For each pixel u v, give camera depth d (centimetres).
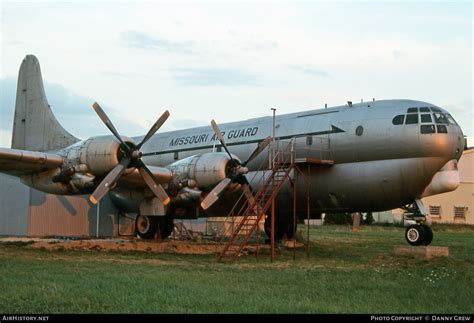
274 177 2203
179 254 2102
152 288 1244
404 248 2139
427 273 1683
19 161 2011
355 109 2212
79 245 2173
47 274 1405
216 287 1307
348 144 2150
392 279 1539
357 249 2561
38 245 2148
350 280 1495
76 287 1225
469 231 5153
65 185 2098
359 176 2123
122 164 2006
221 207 2403
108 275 1425
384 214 6238
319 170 2223
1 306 1027
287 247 2522
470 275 1667
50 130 2789
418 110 2052
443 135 2006
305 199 2289
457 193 6041
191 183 2138
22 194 2856
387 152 2066
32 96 2883
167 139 2834
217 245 2375
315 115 2319
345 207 2234
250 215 2100
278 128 2372
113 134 2036
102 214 3000
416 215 2130
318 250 2469
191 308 1055
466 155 6147
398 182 2050
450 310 1120
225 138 2550
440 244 3095
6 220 2902
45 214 2869
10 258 1778
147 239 2459
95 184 2111
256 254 2061
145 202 2295
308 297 1223
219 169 2083
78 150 2053
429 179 2047
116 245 2205
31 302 1062
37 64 2888
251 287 1335
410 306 1155
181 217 2441
